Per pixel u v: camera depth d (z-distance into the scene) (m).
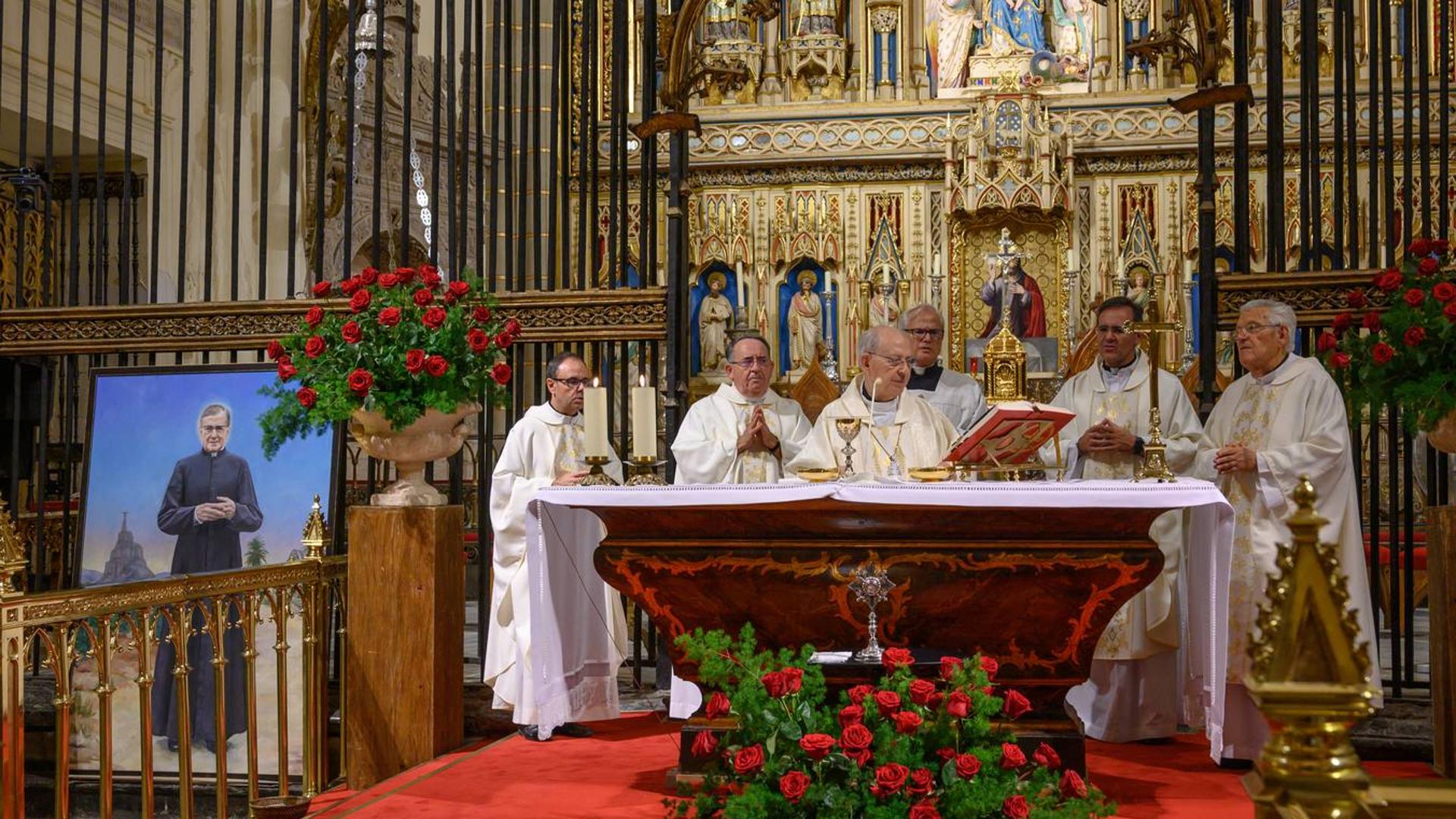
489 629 6.33
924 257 12.47
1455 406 5.15
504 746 5.79
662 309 6.77
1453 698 5.09
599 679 5.96
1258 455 5.26
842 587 4.72
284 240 11.05
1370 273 6.28
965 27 12.84
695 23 7.06
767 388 6.71
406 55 7.09
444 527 5.83
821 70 12.88
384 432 5.83
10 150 10.52
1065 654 4.72
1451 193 11.30
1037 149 12.03
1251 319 5.55
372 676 5.70
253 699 5.14
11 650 3.86
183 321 6.94
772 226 12.68
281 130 11.10
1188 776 5.14
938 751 3.65
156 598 4.55
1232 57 11.98
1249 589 5.32
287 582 5.41
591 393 5.29
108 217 10.64
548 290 6.98
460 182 7.70
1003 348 7.25
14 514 9.11
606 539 4.86
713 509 4.71
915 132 12.46
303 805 5.10
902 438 5.98
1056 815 3.56
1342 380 5.61
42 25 9.67
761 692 3.76
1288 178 11.62
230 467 6.55
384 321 5.65
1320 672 2.02
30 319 7.03
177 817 5.89
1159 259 12.09
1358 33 11.68
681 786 3.98
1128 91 12.27
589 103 7.32
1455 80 11.35
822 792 3.50
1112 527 4.58
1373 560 6.28
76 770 6.05
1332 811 1.97
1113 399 6.12
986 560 4.64
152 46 10.53
